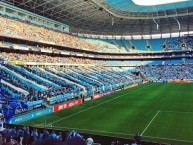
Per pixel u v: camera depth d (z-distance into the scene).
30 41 51.53
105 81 56.78
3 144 5.66
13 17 53.94
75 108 32.28
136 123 23.38
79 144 2.02
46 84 39.06
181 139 18.17
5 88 29.94
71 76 51.50
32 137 14.62
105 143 15.66
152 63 90.44
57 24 71.19
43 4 54.53
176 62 88.25
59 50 60.91
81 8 60.56
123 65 89.12
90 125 22.97
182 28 87.81
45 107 29.84
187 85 63.38
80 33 88.12
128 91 52.22
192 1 67.69
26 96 29.42
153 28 88.88
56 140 2.02
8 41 47.38
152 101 36.75
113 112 29.05
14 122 23.27
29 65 47.00
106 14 68.56
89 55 76.50
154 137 18.81
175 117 25.47
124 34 94.94
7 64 41.16
